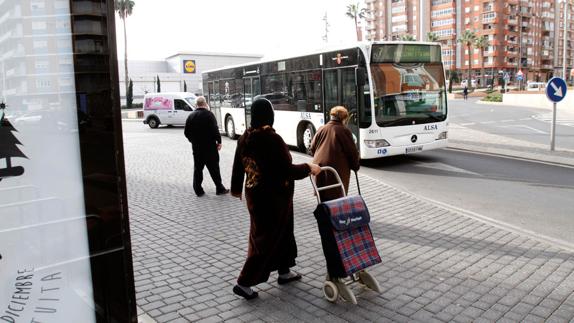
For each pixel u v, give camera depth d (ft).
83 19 7.19
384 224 23.16
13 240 7.06
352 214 14.39
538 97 147.02
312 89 45.47
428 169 39.73
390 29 471.62
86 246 7.52
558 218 24.32
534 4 452.76
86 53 7.25
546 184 32.68
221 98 68.08
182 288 16.08
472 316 13.64
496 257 18.34
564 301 14.49
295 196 30.17
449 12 437.58
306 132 47.24
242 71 60.13
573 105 126.93
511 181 33.99
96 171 7.47
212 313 14.19
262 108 14.43
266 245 14.70
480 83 434.71
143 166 43.57
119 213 7.70
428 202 27.45
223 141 63.87
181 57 249.75
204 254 19.49
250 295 14.92
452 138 60.64
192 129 29.68
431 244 20.01
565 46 129.18
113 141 7.54
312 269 17.54
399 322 13.38
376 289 15.17
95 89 7.34
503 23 423.64
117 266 7.77
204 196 30.48
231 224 23.79
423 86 41.37
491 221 23.67
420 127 41.24
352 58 39.91
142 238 21.80
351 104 40.45
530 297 14.82
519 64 444.55
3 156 6.89
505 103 169.89
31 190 7.09
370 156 39.60
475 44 393.50
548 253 18.71
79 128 7.30
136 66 260.83
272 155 14.23
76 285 7.51
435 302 14.58
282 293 15.51
